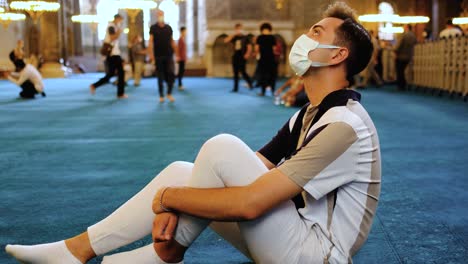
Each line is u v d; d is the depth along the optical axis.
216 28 24.80
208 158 1.71
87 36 33.31
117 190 3.85
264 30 12.86
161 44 11.08
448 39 12.55
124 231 1.86
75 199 3.60
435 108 10.06
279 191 1.63
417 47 15.13
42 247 1.89
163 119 8.22
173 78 11.51
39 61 25.20
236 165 1.69
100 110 9.66
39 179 4.20
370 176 1.75
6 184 4.03
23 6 22.66
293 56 1.83
